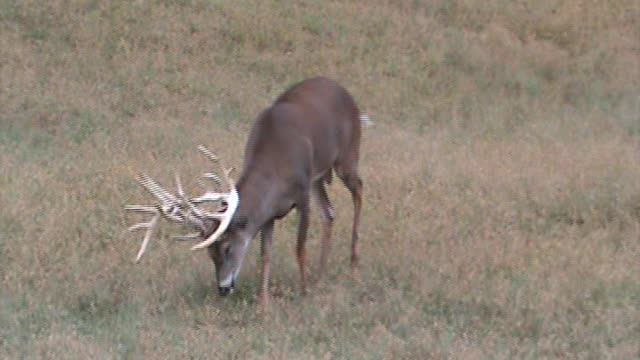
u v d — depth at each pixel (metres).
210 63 20.39
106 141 17.05
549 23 23.47
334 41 21.64
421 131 18.88
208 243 10.50
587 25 23.69
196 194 14.22
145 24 21.05
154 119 18.28
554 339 10.63
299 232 11.84
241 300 11.70
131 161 15.88
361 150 17.11
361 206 13.74
